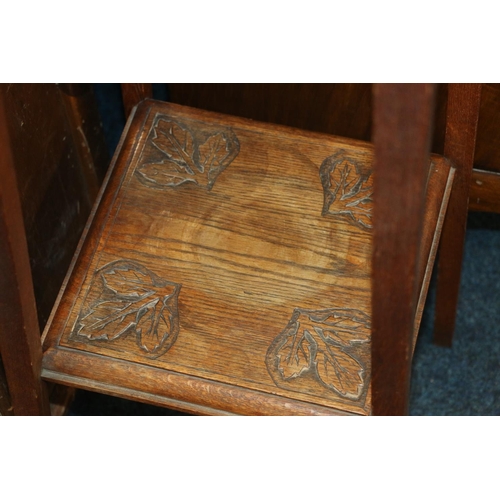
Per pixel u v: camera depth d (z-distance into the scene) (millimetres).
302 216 955
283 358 878
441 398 1242
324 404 859
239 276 923
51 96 1063
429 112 593
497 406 1233
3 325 825
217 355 884
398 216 639
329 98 1109
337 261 928
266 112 1162
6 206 750
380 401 778
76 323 904
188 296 915
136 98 1026
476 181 1097
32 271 1083
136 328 899
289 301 908
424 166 615
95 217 958
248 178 977
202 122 1008
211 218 955
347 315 898
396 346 723
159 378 876
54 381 890
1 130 729
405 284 675
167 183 976
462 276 1315
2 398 1021
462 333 1286
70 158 1151
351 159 983
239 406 866
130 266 931
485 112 1007
